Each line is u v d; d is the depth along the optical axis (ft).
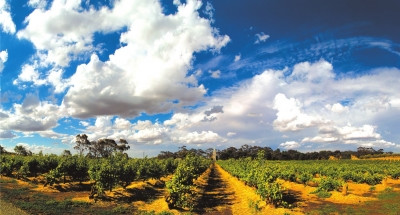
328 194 85.61
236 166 161.68
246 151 464.65
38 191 85.10
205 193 102.83
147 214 64.13
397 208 65.36
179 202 72.08
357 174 120.06
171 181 75.25
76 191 92.94
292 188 108.37
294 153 458.09
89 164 110.22
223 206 78.43
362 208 68.28
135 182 123.75
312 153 465.06
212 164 425.69
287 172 124.16
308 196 87.97
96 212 63.98
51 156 113.70
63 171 98.68
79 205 69.21
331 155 460.96
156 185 118.73
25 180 101.50
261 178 82.69
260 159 141.08
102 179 79.20
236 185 128.88
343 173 122.31
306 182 113.09
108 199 79.20
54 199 74.54
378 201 76.23
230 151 474.08
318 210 67.82
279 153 451.53
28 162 103.55
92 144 285.23
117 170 89.10
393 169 143.23
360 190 100.01
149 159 141.69
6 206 58.34
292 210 69.05
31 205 62.95
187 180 84.69
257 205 73.56
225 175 199.52
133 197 85.61
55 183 100.53
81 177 106.01
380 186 104.63
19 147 203.82
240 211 71.97
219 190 112.16
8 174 104.73
